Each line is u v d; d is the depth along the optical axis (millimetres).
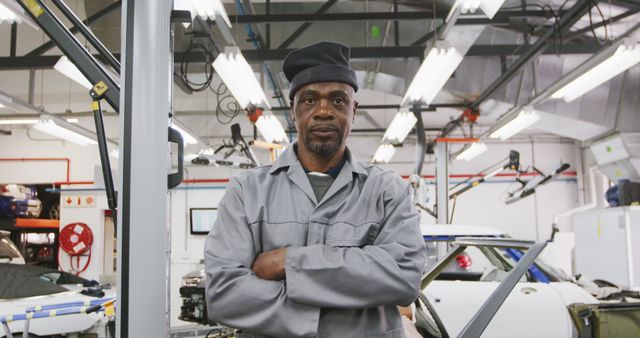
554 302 3467
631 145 7078
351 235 1284
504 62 6305
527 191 8352
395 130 7137
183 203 11094
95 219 10445
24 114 6301
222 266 1252
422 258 1265
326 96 1346
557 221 11531
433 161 11859
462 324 3506
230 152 5633
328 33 6590
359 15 5305
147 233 1656
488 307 1729
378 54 5785
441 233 4574
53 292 4594
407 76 6766
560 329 3383
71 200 10477
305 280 1179
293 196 1345
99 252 10375
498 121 6812
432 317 3455
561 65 6820
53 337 4332
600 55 4215
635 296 4195
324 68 1334
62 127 6660
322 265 1184
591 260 7367
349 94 1371
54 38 1845
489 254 4387
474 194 11867
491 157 11922
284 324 1170
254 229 1303
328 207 1321
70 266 10289
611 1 4945
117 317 1642
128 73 1717
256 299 1193
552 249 9352
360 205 1330
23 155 10531
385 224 1326
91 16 5238
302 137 1369
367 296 1173
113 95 1815
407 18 5281
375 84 7414
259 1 6289
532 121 6227
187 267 10852
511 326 3412
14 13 3217
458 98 7465
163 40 1751
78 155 10562
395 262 1213
